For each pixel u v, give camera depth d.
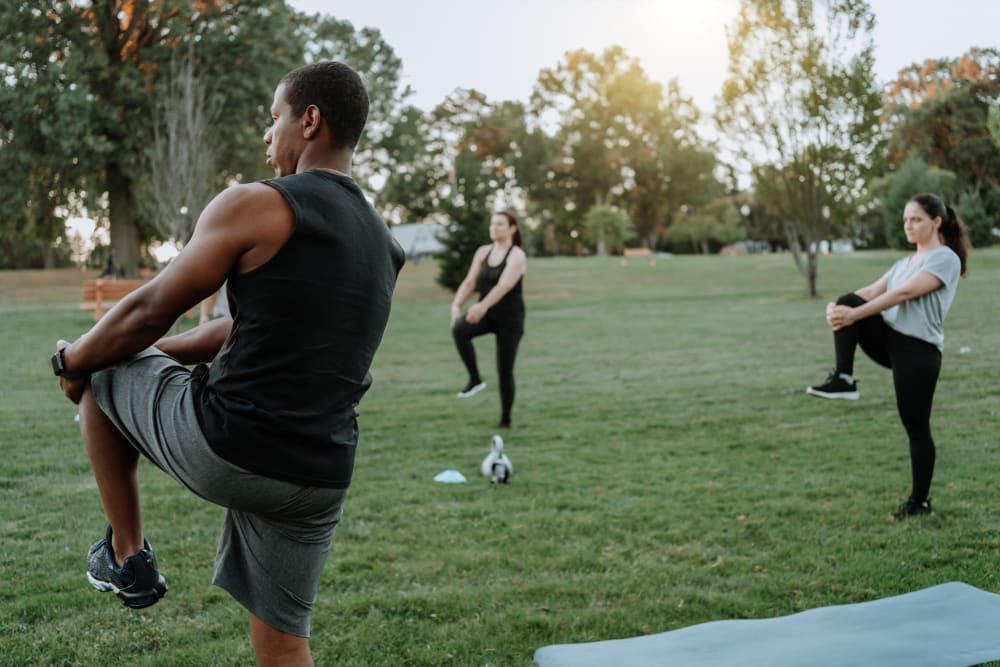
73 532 4.58
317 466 1.95
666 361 12.93
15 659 3.03
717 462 6.39
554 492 5.56
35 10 31.38
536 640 3.26
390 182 53.75
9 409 8.93
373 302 2.04
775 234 76.62
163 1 30.83
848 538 4.43
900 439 6.99
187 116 27.66
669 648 3.10
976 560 4.05
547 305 26.17
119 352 1.92
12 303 28.42
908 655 2.97
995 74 44.91
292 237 1.90
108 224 39.47
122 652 3.12
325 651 3.14
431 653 3.12
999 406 8.29
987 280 25.56
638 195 70.88
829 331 16.14
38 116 30.84
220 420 1.88
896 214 41.38
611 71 68.19
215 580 2.16
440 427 8.06
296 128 2.08
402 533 4.63
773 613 3.52
